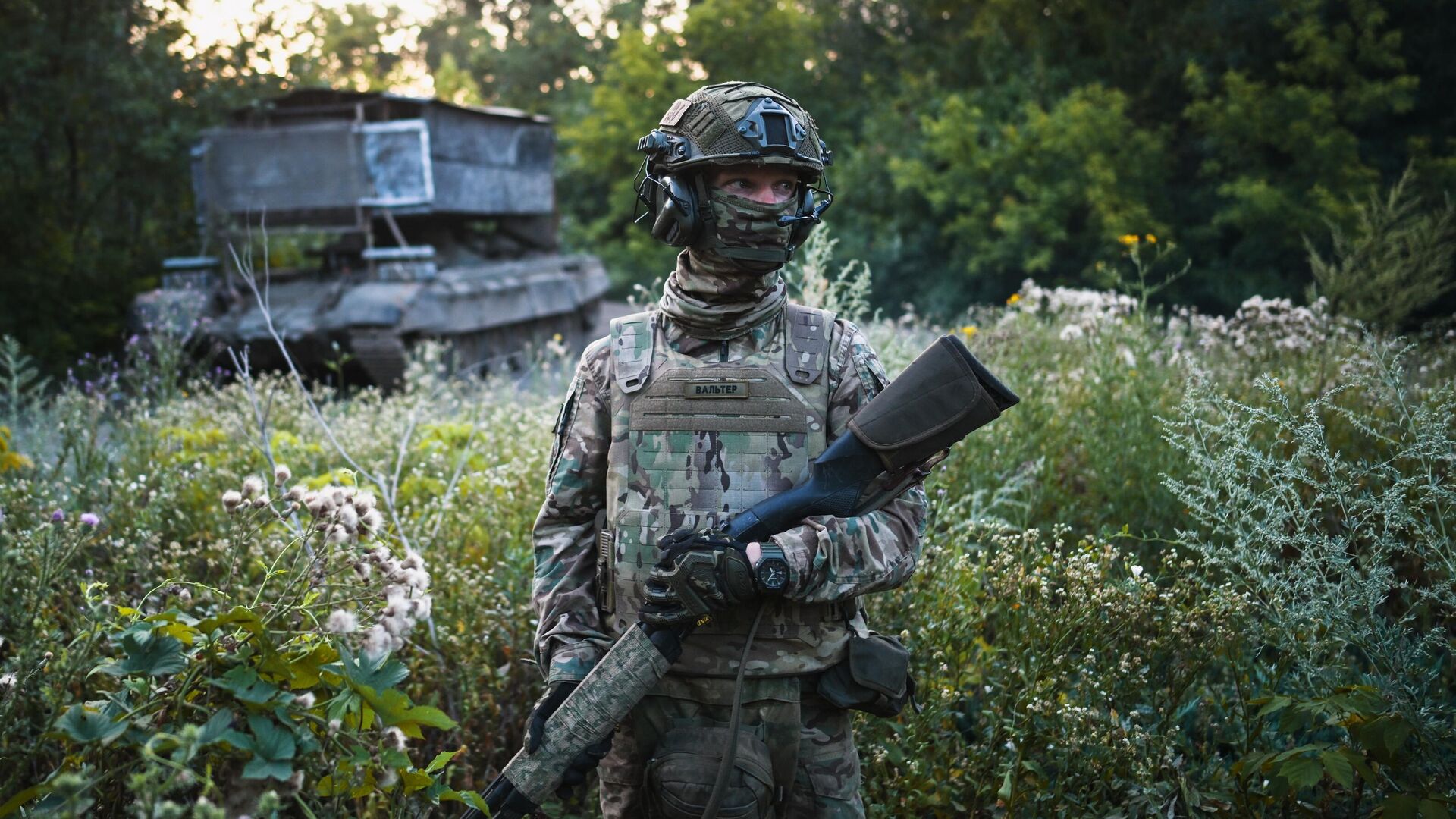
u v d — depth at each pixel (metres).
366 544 2.47
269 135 13.46
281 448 4.98
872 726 2.89
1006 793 2.59
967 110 19.92
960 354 2.09
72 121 14.38
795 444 2.15
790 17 26.48
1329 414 4.37
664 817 2.09
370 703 1.96
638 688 2.05
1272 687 2.76
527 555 3.60
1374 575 2.62
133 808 1.69
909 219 20.77
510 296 15.09
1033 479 4.10
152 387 7.08
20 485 3.95
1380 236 6.44
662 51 27.33
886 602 3.13
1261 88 17.36
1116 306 5.78
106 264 14.95
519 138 17.16
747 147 2.04
